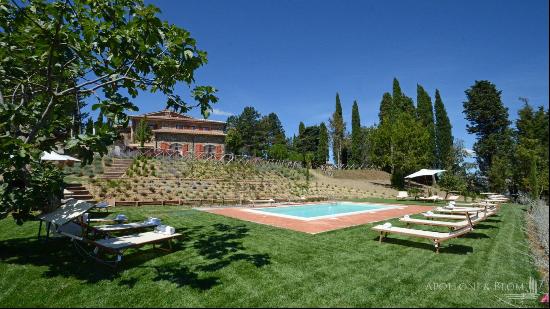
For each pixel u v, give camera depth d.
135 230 9.70
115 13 6.08
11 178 6.20
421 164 35.47
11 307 4.36
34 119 6.93
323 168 48.53
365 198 28.42
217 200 20.06
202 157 33.22
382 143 38.16
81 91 6.61
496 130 39.28
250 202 21.28
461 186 29.08
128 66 7.10
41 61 6.79
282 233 9.34
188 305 4.36
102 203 13.95
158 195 19.53
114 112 6.08
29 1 6.30
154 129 46.81
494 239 8.66
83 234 7.08
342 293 4.74
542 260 5.82
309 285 5.06
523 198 19.89
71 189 17.09
